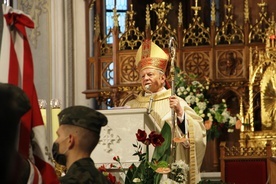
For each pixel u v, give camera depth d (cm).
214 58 1249
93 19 1364
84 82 1366
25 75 412
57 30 1370
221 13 1382
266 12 1286
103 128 751
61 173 699
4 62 410
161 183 650
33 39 1384
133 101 1003
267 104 1223
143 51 991
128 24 1285
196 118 901
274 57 1223
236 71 1246
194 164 880
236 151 1115
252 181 1084
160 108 964
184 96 1097
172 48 859
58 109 757
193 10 1388
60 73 1363
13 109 307
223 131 1267
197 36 1265
